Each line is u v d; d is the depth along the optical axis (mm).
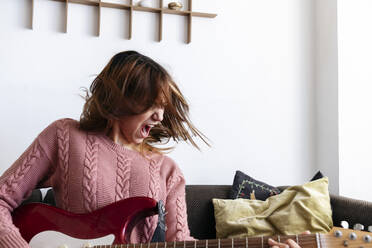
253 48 2660
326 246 1011
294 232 1959
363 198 2613
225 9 2609
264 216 2076
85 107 1343
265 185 2330
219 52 2584
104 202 1248
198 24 2549
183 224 1369
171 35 2492
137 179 1308
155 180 1338
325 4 2725
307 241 1025
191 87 2520
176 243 1153
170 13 2482
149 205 1214
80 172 1246
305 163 2740
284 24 2736
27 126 2227
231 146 2580
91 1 2285
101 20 2359
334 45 2633
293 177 2711
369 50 2666
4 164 2184
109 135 1352
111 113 1257
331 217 2010
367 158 2627
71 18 2309
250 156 2617
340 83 2598
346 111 2604
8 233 1092
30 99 2232
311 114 2771
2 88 2189
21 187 1220
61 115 2283
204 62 2551
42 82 2256
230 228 2082
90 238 1183
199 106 2529
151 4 2449
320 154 2738
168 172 1416
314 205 1997
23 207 1246
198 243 1137
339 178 2568
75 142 1277
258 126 2645
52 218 1212
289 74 2732
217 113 2562
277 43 2715
